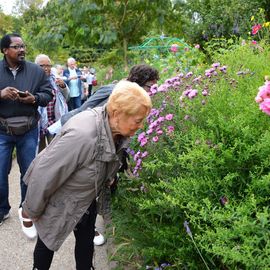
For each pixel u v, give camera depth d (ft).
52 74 17.03
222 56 13.78
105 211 8.63
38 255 8.61
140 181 10.45
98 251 11.45
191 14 33.32
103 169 7.42
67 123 7.41
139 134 10.96
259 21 22.40
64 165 7.14
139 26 25.34
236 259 5.87
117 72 25.81
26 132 12.71
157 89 10.55
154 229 9.07
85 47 28.94
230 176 6.89
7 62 12.32
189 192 7.66
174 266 8.56
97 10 23.63
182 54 19.13
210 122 7.72
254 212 6.66
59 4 24.12
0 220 13.44
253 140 7.27
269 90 6.72
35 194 7.43
